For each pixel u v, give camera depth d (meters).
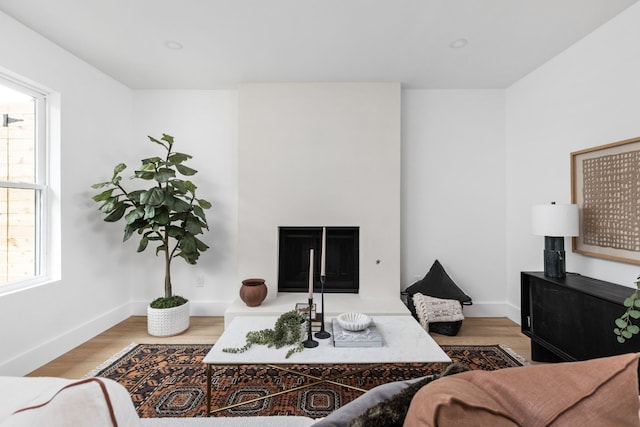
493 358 2.47
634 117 2.03
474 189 3.44
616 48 2.14
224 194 3.48
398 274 3.29
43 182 2.53
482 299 3.44
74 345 2.65
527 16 2.16
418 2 2.03
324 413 1.79
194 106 3.46
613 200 2.15
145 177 2.79
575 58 2.49
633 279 2.02
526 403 0.53
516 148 3.25
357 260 3.45
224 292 3.48
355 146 3.29
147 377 2.18
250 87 3.29
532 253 3.04
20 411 0.54
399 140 3.27
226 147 3.47
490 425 0.46
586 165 2.37
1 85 2.26
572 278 2.29
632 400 0.49
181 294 3.47
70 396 0.47
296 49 2.61
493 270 3.44
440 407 0.46
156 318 2.87
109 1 2.01
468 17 2.18
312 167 3.29
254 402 1.89
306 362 1.59
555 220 2.25
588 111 2.37
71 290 2.66
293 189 3.29
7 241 2.29
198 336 2.90
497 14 2.14
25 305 2.25
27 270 2.41
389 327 2.04
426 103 3.45
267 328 1.98
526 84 3.09
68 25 2.27
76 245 2.72
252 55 2.71
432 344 1.79
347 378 2.18
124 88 3.32
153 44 2.53
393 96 3.27
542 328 2.34
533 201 3.00
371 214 3.29
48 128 2.55
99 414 0.47
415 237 3.46
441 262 3.46
